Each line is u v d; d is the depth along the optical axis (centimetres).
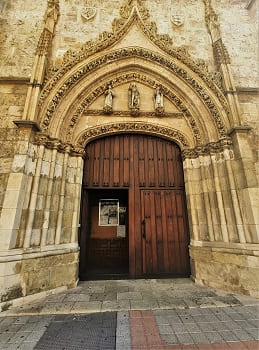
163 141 690
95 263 665
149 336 291
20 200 460
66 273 502
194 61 679
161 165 666
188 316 353
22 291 414
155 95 684
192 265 563
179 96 684
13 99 570
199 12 767
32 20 685
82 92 643
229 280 482
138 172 653
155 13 750
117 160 658
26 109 527
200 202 597
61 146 581
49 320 341
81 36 683
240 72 681
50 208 524
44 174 531
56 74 596
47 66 615
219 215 548
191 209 593
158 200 635
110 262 668
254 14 763
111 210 712
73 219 557
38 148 529
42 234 489
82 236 607
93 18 714
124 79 701
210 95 630
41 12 702
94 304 401
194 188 611
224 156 572
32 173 507
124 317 350
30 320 342
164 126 661
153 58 686
